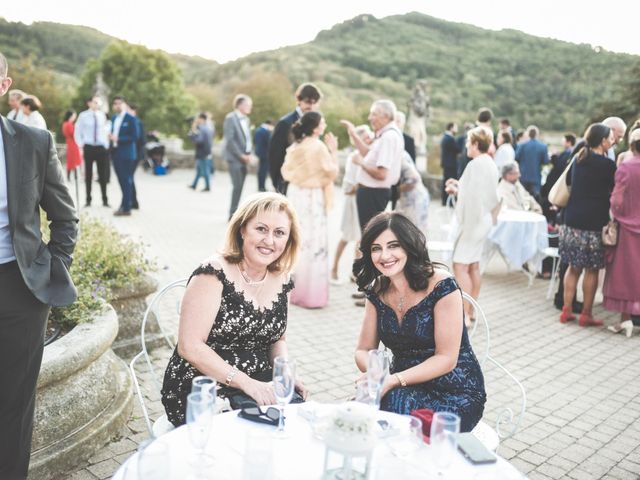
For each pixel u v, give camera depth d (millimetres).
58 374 2996
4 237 2330
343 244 7109
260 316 2738
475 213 5418
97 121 11445
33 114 7992
